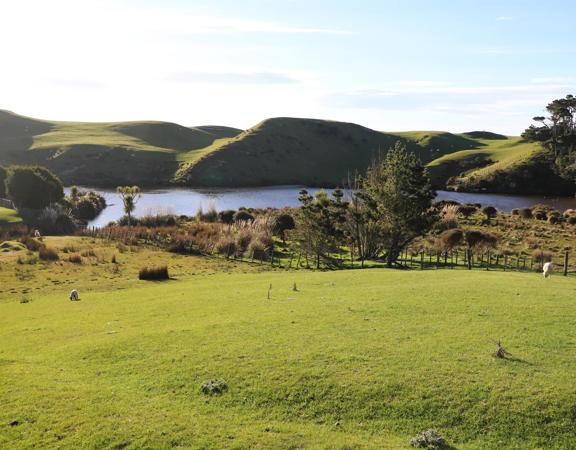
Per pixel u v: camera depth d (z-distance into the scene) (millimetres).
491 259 48062
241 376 14289
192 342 17453
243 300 25047
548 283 27188
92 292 32219
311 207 48969
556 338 16703
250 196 139875
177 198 132375
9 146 199000
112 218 95625
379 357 15219
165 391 13703
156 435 11297
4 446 10945
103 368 15562
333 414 12438
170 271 41688
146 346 17344
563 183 148500
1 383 14234
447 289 25078
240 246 53156
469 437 11508
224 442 11047
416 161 48812
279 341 17031
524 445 11211
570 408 12234
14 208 86562
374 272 34594
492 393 12859
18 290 33031
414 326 18422
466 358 14992
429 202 48531
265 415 12430
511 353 15367
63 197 96750
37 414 12305
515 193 150000
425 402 12656
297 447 10906
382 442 11227
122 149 191750
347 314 20516
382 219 48375
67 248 50188
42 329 21672
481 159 190500
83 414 12281
